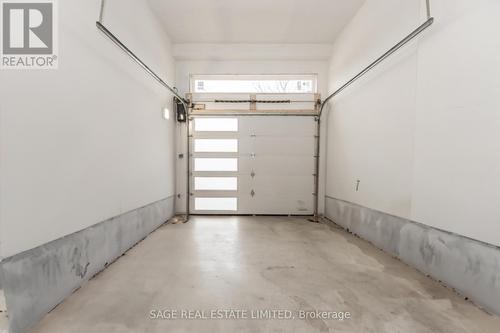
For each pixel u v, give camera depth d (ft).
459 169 6.34
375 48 10.41
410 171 8.18
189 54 15.44
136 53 10.19
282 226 13.66
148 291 6.37
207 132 16.26
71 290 6.26
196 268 7.84
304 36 14.67
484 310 5.61
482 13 5.73
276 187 16.53
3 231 4.55
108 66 8.06
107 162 8.04
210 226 13.50
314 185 16.55
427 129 7.41
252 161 16.40
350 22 12.94
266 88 16.46
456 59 6.41
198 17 12.75
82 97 6.78
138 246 9.98
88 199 7.06
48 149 5.62
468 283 6.08
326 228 13.30
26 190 5.05
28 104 5.13
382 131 9.83
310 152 16.52
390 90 9.30
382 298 6.11
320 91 16.28
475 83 5.91
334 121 14.92
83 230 6.82
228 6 11.83
